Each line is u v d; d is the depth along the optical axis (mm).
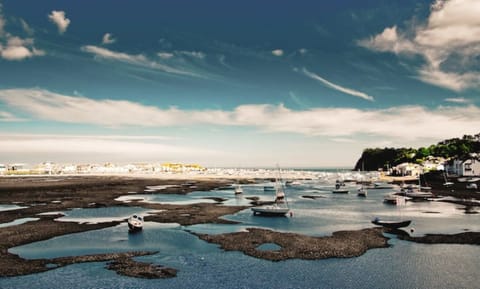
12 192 92000
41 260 31109
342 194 97250
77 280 26531
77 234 41812
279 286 25547
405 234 41594
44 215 55688
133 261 31062
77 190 100250
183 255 33125
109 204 69500
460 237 39625
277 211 56000
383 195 93438
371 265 30109
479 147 169000
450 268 29328
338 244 36500
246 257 32375
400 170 174625
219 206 67750
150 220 51188
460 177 122438
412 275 27688
